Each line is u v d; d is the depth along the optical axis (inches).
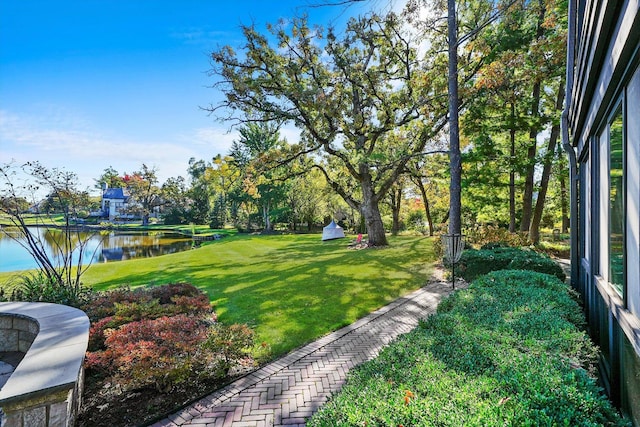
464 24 455.5
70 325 138.5
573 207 229.6
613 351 99.1
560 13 386.6
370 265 430.9
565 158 473.1
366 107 571.2
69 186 279.6
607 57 86.1
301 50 529.3
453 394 71.6
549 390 70.3
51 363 104.9
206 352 147.7
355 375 89.0
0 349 161.5
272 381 146.3
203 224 1831.9
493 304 149.9
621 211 91.6
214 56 488.1
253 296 293.3
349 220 1244.5
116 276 420.8
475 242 486.6
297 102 516.4
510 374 79.3
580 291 213.6
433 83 496.7
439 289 299.4
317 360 165.6
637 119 71.4
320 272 398.3
